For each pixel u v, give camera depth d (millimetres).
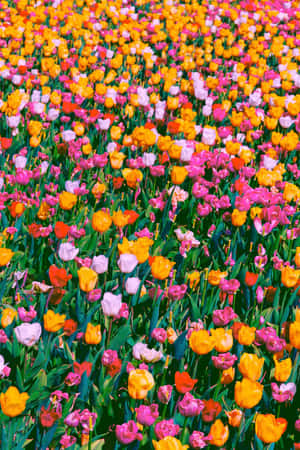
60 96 6574
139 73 8969
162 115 6551
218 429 2531
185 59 8867
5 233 4250
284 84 8062
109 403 3111
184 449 2338
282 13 12508
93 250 4473
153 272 3451
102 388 3178
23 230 4586
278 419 2592
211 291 4062
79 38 10391
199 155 5566
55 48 9148
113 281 3920
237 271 4309
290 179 6148
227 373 3031
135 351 3068
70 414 2787
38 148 6137
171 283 3834
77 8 12641
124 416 2984
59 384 3197
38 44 9234
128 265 3486
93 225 3869
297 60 10531
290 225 5039
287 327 3518
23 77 7539
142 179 5664
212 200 4984
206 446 2846
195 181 5250
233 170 5543
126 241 3553
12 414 2586
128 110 6562
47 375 3199
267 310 3971
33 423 3043
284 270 3652
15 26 9727
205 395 3135
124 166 6004
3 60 8258
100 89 6953
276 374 2939
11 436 2791
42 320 3494
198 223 5047
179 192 4875
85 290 3320
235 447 2896
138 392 2641
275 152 5984
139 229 4836
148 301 3840
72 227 4227
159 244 4754
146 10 12977
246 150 5625
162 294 3584
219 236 4750
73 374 2984
